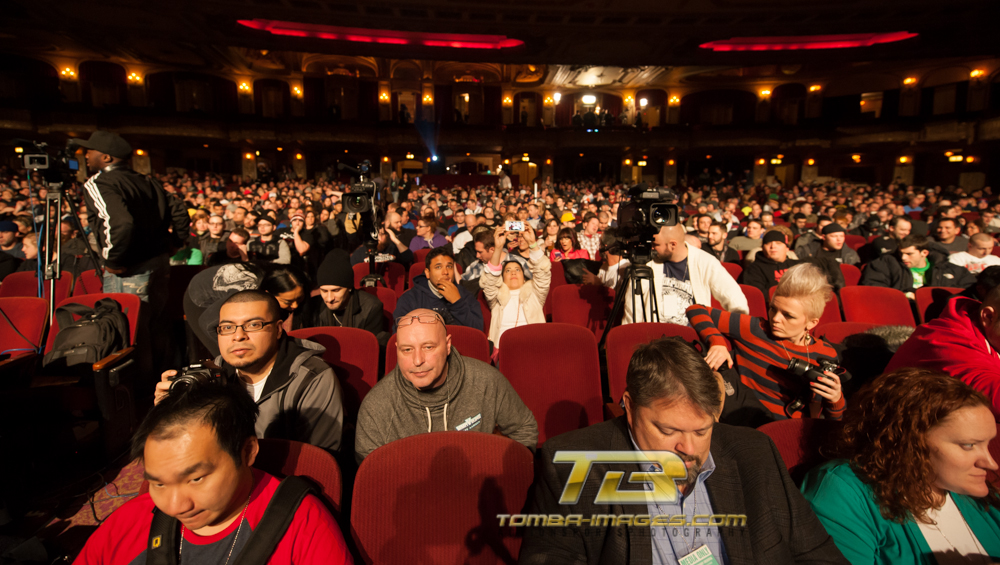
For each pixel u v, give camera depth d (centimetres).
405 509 140
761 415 190
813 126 2322
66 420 264
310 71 2444
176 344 365
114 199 308
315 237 627
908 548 121
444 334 170
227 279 245
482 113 2655
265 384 178
